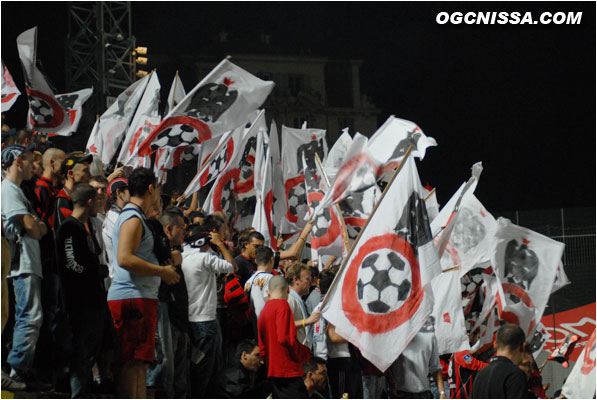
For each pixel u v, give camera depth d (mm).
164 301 7047
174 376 7352
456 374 9812
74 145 19969
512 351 6762
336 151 11883
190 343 7785
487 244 9930
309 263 10992
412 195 8070
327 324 8375
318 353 8438
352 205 10414
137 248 6301
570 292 21891
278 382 7535
